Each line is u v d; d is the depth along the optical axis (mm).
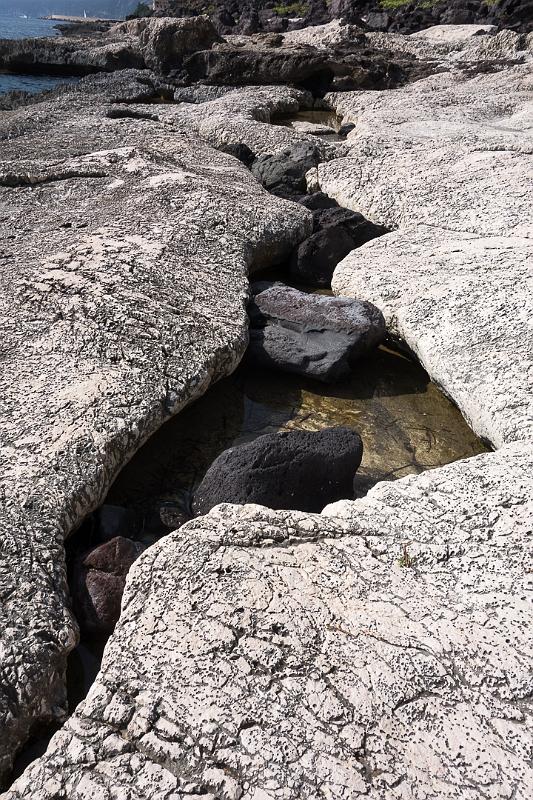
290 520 3229
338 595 2840
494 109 12156
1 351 4609
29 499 3479
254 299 5711
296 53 16516
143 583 2982
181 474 4340
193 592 2867
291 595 2834
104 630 3191
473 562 2977
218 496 3766
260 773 2268
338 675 2527
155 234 6113
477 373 4594
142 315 4891
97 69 20359
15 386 4266
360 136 10156
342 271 6230
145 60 18875
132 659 2658
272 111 14008
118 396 4203
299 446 3848
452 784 2229
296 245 6953
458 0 31094
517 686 2479
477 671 2533
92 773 2350
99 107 12961
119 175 7785
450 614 2746
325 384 5266
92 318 4824
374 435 4750
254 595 2828
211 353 4742
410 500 3367
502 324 4875
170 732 2408
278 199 7473
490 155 8188
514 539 3055
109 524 3740
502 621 2695
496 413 4281
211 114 12531
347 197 7980
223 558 3018
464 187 7426
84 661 3139
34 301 5039
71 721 2531
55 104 13547
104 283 5172
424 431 4805
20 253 5906
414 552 3049
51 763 2408
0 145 9430
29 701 2715
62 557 3334
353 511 3318
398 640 2646
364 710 2424
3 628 2869
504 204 6855
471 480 3445
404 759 2295
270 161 9148
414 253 6246
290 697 2463
